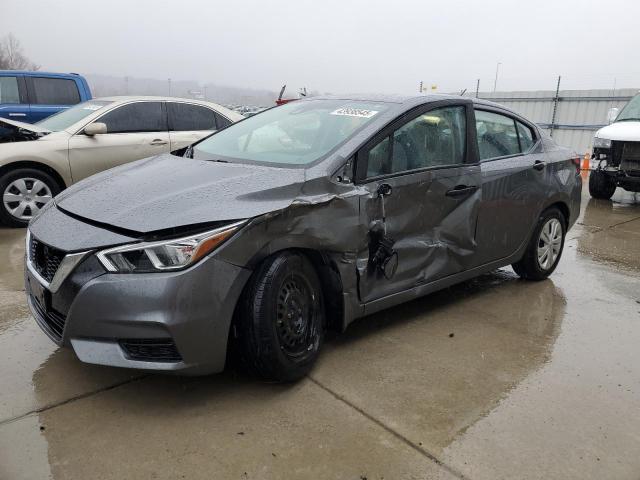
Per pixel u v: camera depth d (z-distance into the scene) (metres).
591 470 2.44
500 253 4.39
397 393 2.99
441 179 3.70
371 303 3.38
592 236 6.94
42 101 9.04
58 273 2.66
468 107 4.04
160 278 2.52
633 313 4.31
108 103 6.99
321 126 3.61
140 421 2.67
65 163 6.45
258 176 3.05
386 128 3.42
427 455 2.49
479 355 3.48
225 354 2.73
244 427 2.64
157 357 2.61
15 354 3.29
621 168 9.21
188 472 2.33
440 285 3.89
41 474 2.29
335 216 3.07
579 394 3.06
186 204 2.76
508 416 2.82
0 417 2.66
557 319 4.13
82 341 2.61
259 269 2.82
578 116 17.19
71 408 2.76
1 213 6.24
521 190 4.41
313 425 2.68
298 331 3.00
